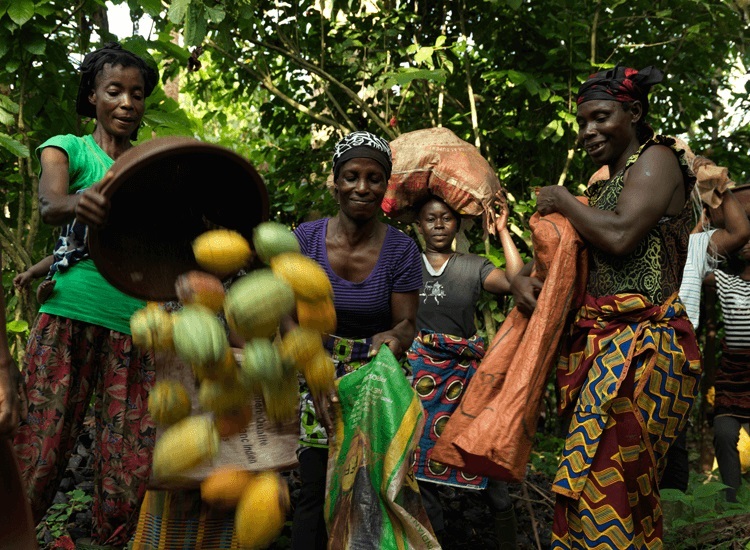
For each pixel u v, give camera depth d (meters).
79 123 4.65
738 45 5.89
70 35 4.71
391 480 2.60
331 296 1.68
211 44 5.71
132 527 2.88
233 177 1.79
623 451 2.66
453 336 3.65
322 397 2.72
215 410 1.58
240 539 1.59
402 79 4.82
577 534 2.71
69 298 2.75
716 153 6.18
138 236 1.85
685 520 3.74
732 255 4.75
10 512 1.87
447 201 3.88
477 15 5.87
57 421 2.73
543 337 2.78
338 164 2.93
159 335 1.65
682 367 2.72
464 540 4.07
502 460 2.76
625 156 2.92
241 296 1.52
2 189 4.82
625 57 5.96
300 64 5.75
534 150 5.96
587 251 2.85
